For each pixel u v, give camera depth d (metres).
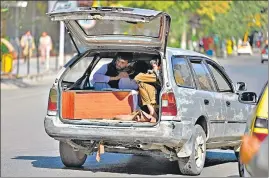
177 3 78.00
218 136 21.27
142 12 18.56
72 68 20.53
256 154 12.82
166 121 18.61
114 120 19.19
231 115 22.11
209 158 24.84
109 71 21.08
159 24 19.06
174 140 18.73
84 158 21.91
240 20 67.06
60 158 23.77
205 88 21.09
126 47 19.97
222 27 73.88
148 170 21.23
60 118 19.69
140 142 18.86
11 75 63.12
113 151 19.95
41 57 78.88
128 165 22.55
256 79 44.19
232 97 22.38
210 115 20.61
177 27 80.69
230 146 22.89
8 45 63.22
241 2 66.12
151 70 19.78
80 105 19.66
